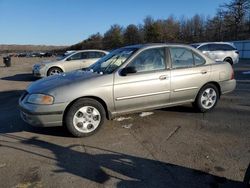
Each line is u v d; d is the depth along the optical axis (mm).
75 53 15500
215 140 5477
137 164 4539
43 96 5527
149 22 78250
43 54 81312
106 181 4051
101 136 5754
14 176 4203
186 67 6781
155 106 6441
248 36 60344
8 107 8633
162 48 6566
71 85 5652
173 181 4031
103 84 5797
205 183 3977
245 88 10789
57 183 4004
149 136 5723
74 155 4898
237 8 61625
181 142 5395
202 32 72062
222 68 7293
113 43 87750
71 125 5582
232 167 4410
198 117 6906
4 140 5629
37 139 5652
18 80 16016
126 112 6152
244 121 6594
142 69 6262
